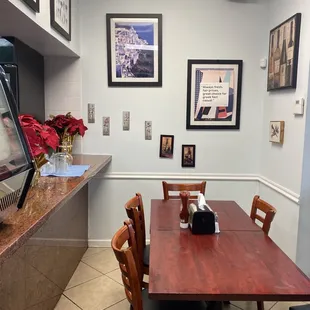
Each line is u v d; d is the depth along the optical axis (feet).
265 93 10.88
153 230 6.37
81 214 10.55
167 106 11.18
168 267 4.77
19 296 5.63
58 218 8.00
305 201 8.38
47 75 11.04
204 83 11.05
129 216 6.70
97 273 9.55
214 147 11.32
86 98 11.15
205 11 10.84
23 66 8.80
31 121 6.42
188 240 5.85
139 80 11.06
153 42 10.90
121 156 11.40
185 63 10.99
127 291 4.92
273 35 10.03
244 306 7.82
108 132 11.30
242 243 5.74
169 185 9.35
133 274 4.55
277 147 9.81
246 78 11.06
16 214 4.61
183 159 11.36
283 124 9.35
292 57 8.63
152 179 11.46
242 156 11.36
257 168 11.40
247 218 7.20
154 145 11.35
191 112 11.16
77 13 10.52
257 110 11.18
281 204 9.51
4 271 4.99
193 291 4.12
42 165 6.88
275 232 9.91
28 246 6.05
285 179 9.25
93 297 8.26
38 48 9.51
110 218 11.61
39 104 10.45
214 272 4.63
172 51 10.96
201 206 6.45
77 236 10.03
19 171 4.16
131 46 10.91
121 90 11.15
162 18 10.82
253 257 5.16
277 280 4.43
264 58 10.93
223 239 5.92
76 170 8.18
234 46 10.94
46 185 6.53
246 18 10.85
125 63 10.98
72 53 10.34
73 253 9.52
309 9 7.93
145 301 5.56
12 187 4.05
